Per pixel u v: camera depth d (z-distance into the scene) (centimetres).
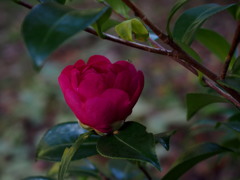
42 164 203
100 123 52
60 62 274
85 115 52
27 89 254
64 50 287
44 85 252
